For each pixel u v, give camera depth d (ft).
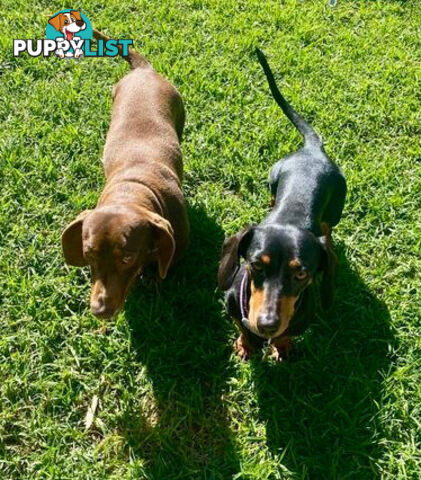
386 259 2.72
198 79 3.48
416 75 3.61
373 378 2.33
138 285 2.59
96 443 2.18
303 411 2.24
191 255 2.69
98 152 3.08
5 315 2.47
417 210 2.92
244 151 3.13
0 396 2.25
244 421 2.23
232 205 2.89
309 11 4.09
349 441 2.16
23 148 3.08
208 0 4.11
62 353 2.38
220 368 2.37
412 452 2.12
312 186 2.47
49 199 2.87
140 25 3.87
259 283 1.98
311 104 3.36
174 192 2.45
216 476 2.07
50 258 2.66
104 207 2.08
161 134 2.63
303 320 2.19
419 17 4.13
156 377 2.34
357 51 3.77
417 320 2.50
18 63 3.59
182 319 2.52
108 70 3.54
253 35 3.81
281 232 1.98
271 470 2.08
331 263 2.05
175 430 2.20
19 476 2.09
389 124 3.35
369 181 3.01
